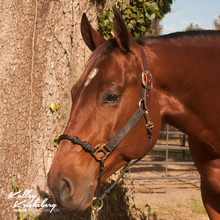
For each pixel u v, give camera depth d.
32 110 3.26
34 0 3.25
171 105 1.83
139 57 1.71
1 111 3.23
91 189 1.62
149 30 3.51
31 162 3.25
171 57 1.80
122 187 3.42
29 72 3.26
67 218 3.07
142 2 3.21
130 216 3.48
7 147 3.22
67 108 3.11
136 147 1.70
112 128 1.60
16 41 3.22
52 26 3.24
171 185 6.80
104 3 3.28
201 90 1.82
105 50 1.66
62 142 1.60
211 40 1.92
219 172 2.07
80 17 3.19
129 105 1.63
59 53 3.22
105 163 1.66
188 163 6.47
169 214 4.74
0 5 3.27
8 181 3.20
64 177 1.53
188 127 1.90
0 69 3.25
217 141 1.92
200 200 5.60
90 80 1.60
